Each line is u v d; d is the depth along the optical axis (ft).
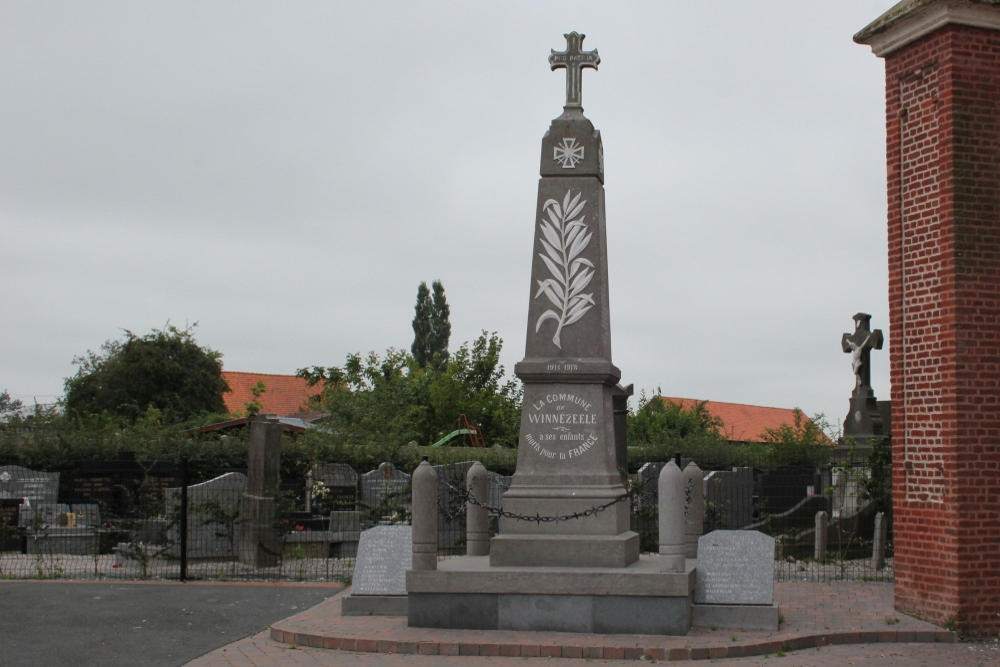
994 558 41.57
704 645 36.88
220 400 169.99
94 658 37.17
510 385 136.05
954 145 42.60
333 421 116.78
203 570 60.08
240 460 89.04
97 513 72.43
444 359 236.43
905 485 44.29
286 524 63.36
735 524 75.20
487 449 97.60
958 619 40.96
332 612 44.55
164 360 162.20
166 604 48.29
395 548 44.21
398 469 86.69
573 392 43.73
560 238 44.83
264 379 207.10
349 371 132.57
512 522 42.75
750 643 37.35
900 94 45.34
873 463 67.26
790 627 40.78
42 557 63.62
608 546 41.42
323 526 72.08
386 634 38.99
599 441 43.39
